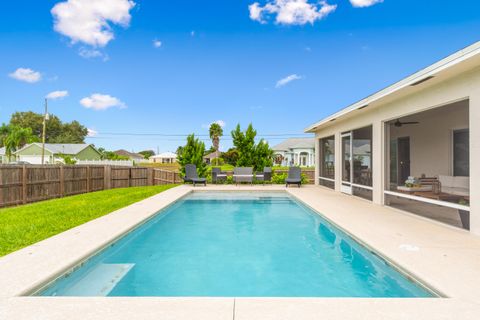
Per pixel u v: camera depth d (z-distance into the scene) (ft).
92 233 15.81
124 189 45.34
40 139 188.65
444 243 13.84
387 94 20.90
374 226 17.38
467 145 26.53
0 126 158.81
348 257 14.62
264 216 24.97
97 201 30.19
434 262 11.33
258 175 47.93
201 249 16.03
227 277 12.23
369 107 26.27
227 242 17.34
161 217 24.29
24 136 125.80
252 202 32.55
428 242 13.99
